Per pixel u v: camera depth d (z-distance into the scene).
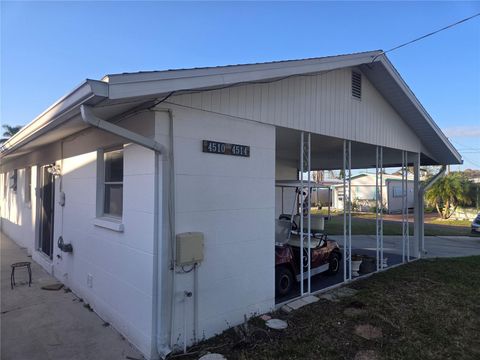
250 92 4.78
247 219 4.73
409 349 4.07
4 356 3.81
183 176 3.99
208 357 3.69
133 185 4.23
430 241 14.21
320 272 6.94
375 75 6.99
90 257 5.28
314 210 31.33
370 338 4.34
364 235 15.57
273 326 4.53
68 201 6.23
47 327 4.55
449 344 4.24
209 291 4.24
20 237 10.31
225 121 4.46
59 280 6.59
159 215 3.80
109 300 4.68
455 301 5.80
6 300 5.53
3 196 13.91
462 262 9.05
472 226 16.14
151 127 3.80
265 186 5.00
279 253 5.85
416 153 9.38
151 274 3.83
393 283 6.79
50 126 4.46
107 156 5.11
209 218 4.25
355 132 6.84
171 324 3.84
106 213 5.12
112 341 4.19
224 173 4.44
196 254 3.96
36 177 8.36
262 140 4.96
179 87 3.52
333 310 5.26
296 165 12.60
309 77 5.77
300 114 5.57
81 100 3.22
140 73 3.20
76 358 3.79
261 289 4.92
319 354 3.89
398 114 8.25
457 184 25.22
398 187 30.00
